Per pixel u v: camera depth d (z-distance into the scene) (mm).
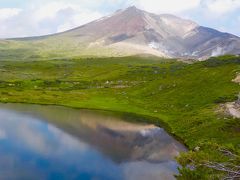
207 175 26594
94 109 119500
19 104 128250
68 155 65000
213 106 93250
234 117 75312
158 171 56469
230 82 116812
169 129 85438
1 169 55469
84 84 194625
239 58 175875
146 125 92875
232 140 61375
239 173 20844
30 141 74438
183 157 30469
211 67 156000
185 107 104438
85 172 55719
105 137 80062
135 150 68938
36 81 192750
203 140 65812
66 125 92500
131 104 125125
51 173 54875
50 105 128000
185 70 171500
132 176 54031
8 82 184125
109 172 55812
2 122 93375
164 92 134125
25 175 53406
